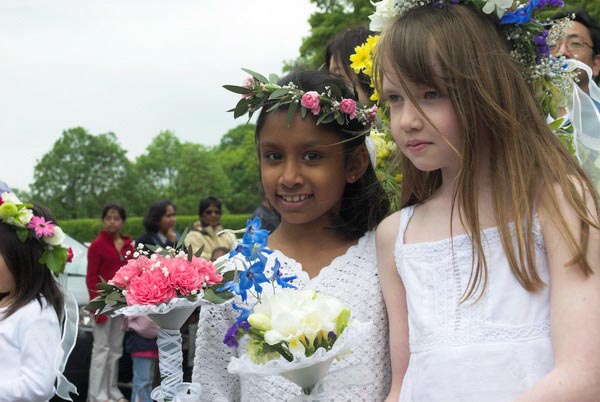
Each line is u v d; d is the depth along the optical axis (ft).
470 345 5.90
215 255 23.26
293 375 6.04
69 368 22.90
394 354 6.77
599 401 5.34
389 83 6.31
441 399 5.93
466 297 6.04
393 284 6.83
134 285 6.61
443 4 6.40
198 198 246.27
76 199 241.96
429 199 6.85
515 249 5.94
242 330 6.19
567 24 6.91
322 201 7.30
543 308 5.83
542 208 5.90
